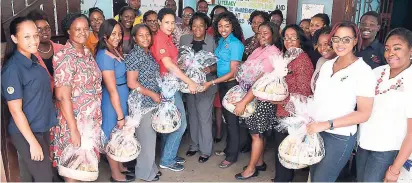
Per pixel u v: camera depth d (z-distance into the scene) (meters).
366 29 3.14
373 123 2.34
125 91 3.11
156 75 3.23
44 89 2.45
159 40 3.24
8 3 3.45
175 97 3.46
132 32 3.17
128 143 3.01
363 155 2.47
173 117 3.26
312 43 3.13
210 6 5.86
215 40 3.71
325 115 2.33
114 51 2.98
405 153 2.20
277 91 2.81
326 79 2.34
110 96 2.98
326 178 2.49
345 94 2.24
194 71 3.41
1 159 2.47
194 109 3.83
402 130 2.27
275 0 5.07
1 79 2.28
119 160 2.99
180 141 3.96
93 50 3.44
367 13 3.22
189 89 3.32
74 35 2.65
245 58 3.84
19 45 2.28
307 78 2.75
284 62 2.80
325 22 3.74
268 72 2.98
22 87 2.33
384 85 2.28
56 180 3.12
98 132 2.89
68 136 2.72
